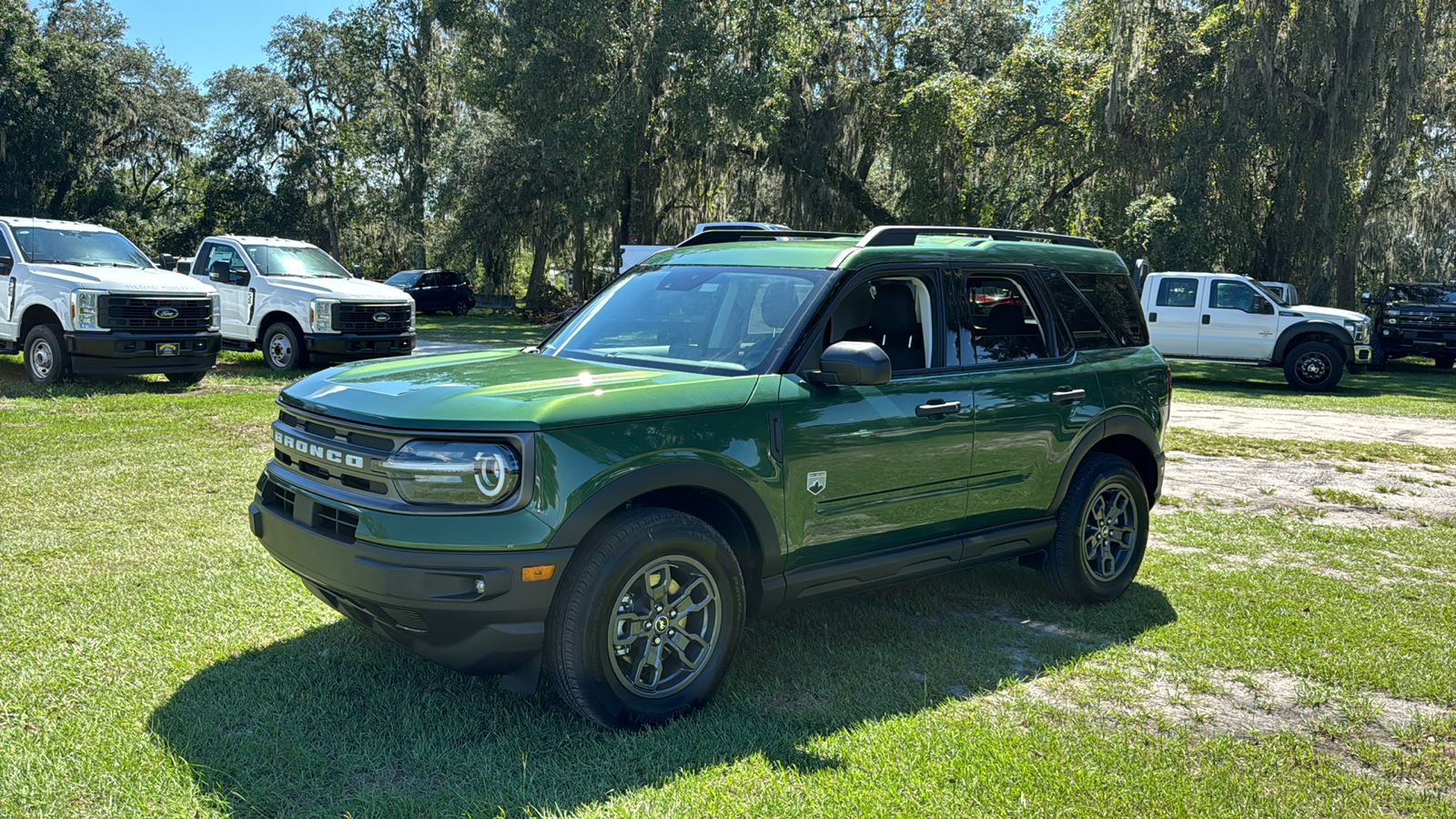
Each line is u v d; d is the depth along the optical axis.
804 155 33.28
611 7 29.80
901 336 4.62
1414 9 25.70
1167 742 3.71
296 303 15.03
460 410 3.48
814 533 4.14
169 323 12.79
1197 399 16.17
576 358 4.53
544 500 3.39
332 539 3.57
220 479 7.62
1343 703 4.16
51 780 3.13
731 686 4.11
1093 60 30.55
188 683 3.92
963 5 35.62
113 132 50.78
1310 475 9.54
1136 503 5.54
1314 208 27.20
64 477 7.55
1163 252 26.39
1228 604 5.43
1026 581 5.80
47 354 12.59
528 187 36.62
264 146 51.84
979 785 3.30
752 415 3.89
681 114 29.50
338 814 3.02
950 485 4.62
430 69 44.47
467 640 3.45
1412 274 38.88
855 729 3.71
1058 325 5.27
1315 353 18.19
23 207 44.56
